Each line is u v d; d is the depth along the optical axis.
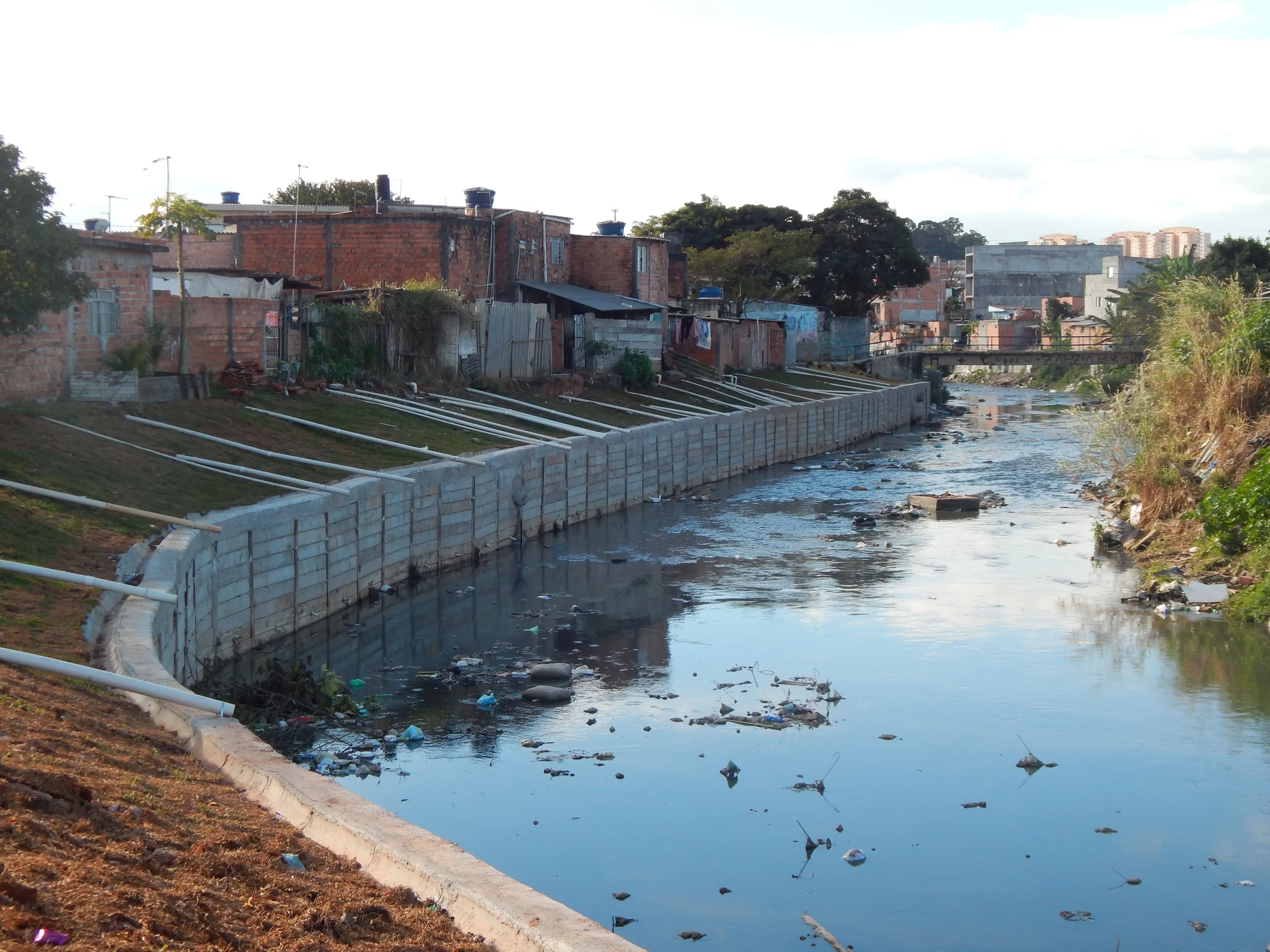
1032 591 28.48
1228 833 15.33
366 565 27.14
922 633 24.81
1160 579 28.41
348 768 17.09
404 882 9.20
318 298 40.91
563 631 25.14
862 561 32.50
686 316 63.28
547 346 48.81
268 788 10.98
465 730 18.88
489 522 33.09
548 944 7.94
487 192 54.81
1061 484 47.91
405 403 37.41
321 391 35.53
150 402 28.14
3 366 23.78
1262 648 23.30
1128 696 20.59
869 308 103.19
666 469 45.75
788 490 47.53
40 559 17.45
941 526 38.25
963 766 17.55
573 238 61.31
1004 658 22.89
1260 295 38.00
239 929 7.58
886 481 49.91
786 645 24.02
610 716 19.62
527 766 17.42
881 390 72.00
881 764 17.61
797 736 18.69
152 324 29.56
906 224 96.88
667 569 31.55
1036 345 121.69
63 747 10.14
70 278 22.83
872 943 12.68
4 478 20.30
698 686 21.30
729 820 15.66
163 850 8.43
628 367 52.84
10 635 14.12
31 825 7.85
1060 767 17.48
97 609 16.03
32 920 6.57
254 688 19.78
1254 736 18.61
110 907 7.09
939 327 132.50
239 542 22.17
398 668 22.27
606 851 14.73
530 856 14.59
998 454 60.16
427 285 43.38
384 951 7.80
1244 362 33.34
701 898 13.62
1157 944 12.73
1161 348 37.59
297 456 28.47
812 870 14.32
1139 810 16.02
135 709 12.78
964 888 13.89
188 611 19.30
